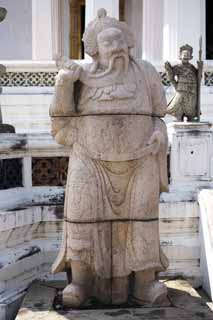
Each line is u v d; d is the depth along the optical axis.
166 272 5.38
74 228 4.21
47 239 5.36
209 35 15.37
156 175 4.33
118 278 4.33
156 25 13.61
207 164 5.62
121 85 4.19
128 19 17.12
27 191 5.42
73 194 4.22
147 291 4.38
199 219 5.42
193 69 6.64
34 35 14.08
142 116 4.23
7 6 16.12
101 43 4.19
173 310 4.26
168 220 5.43
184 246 5.43
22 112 11.66
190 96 6.58
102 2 12.34
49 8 14.05
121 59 4.20
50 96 11.66
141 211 4.26
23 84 12.50
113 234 4.30
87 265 4.28
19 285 4.97
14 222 4.96
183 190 5.55
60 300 4.50
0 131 5.39
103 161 4.20
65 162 5.47
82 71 4.21
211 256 4.92
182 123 5.62
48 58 14.06
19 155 5.34
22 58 16.27
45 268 5.30
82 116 4.25
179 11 12.39
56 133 4.32
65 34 16.14
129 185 4.27
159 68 11.86
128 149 4.18
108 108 4.16
